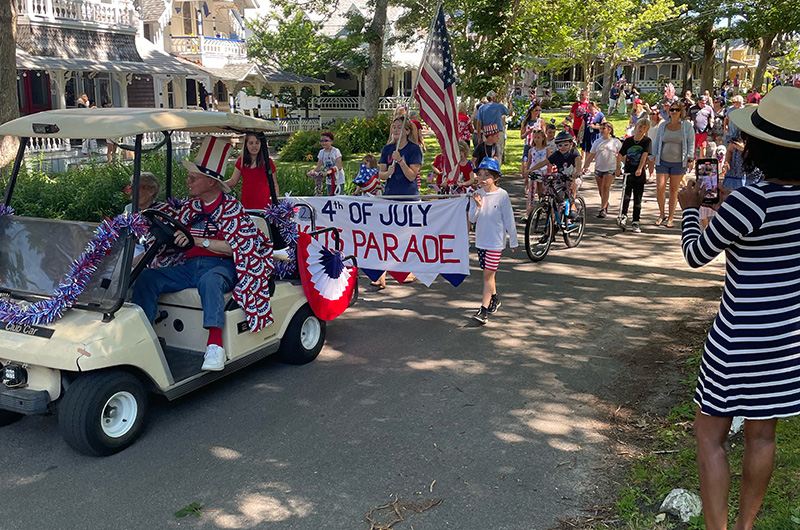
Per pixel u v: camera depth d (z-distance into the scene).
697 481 3.99
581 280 8.66
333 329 7.05
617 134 27.50
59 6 23.70
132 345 4.58
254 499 4.03
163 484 4.20
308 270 6.00
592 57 41.72
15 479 4.28
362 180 10.16
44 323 4.55
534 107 13.41
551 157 10.07
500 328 6.99
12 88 12.73
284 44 37.94
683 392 5.30
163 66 27.56
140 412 4.72
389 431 4.83
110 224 4.60
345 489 4.12
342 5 44.12
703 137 16.16
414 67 42.94
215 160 5.27
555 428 4.84
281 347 5.96
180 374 5.02
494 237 7.04
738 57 81.25
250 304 5.34
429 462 4.41
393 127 8.20
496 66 17.16
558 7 21.16
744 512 3.12
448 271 7.42
